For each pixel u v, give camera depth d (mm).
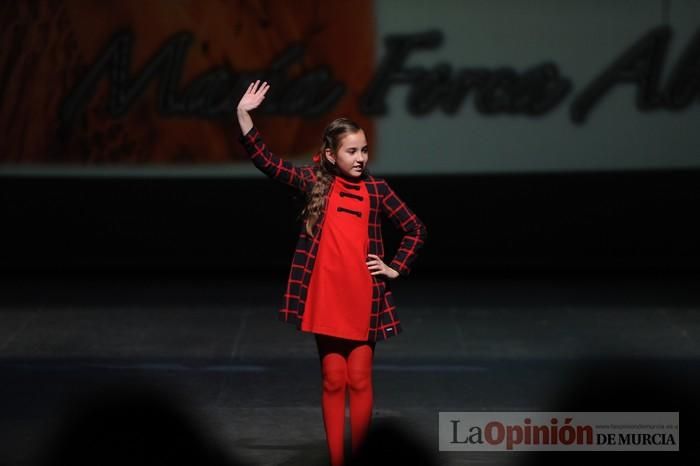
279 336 14453
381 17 18812
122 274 18984
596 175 19078
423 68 18906
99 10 18766
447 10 18781
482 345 13938
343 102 19000
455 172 19156
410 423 10734
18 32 18766
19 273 19000
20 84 18891
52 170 19125
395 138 19078
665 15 18625
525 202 19172
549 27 18766
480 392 11828
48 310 16062
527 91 18906
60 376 12445
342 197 8859
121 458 9664
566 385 12070
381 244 9055
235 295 17234
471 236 19266
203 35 18844
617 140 18969
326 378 9023
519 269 19188
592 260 19219
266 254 19375
